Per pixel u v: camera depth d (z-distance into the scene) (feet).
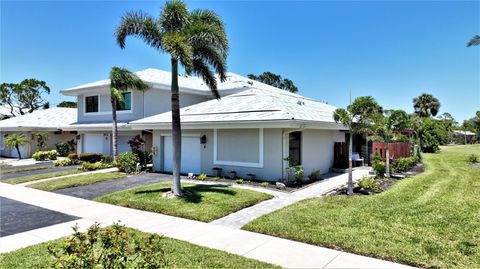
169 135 57.21
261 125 41.81
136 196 35.22
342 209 28.53
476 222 24.30
